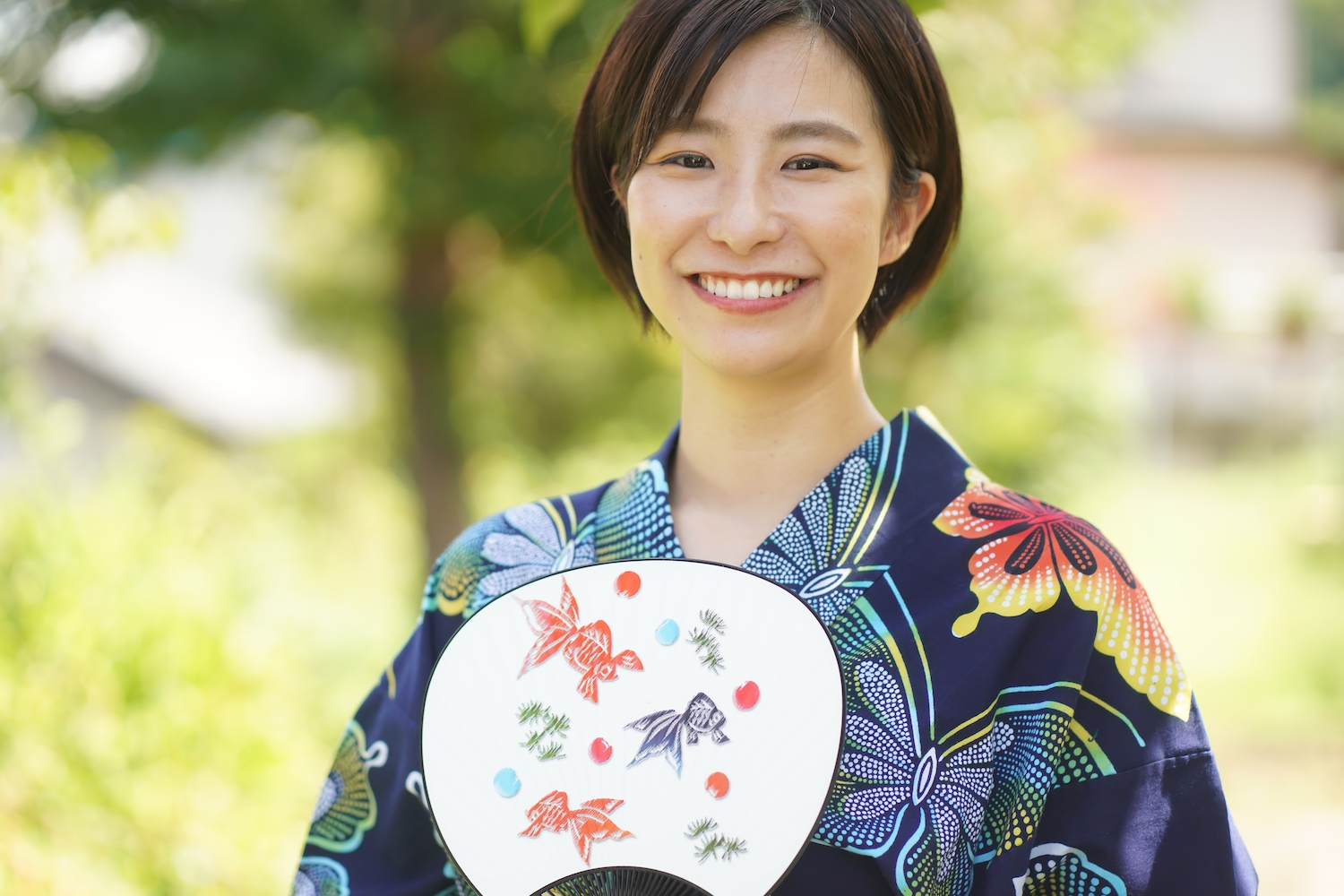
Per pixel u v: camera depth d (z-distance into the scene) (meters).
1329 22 22.05
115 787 2.59
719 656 0.96
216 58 4.04
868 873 0.93
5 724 2.51
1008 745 0.96
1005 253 4.94
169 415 8.74
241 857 2.71
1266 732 5.41
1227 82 13.95
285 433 9.23
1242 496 10.85
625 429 7.34
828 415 1.08
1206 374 13.32
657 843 0.92
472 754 0.98
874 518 1.03
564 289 5.31
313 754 3.24
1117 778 0.95
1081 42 3.78
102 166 3.36
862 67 1.00
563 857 0.93
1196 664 6.46
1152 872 0.94
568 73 3.99
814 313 1.00
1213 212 13.92
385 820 1.14
